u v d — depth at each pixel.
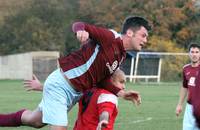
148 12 113.62
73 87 15.34
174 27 115.19
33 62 105.69
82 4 116.75
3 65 107.50
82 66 15.17
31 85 16.50
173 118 37.28
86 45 15.27
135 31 15.21
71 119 35.34
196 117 8.26
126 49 15.37
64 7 118.31
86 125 15.16
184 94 24.31
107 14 114.31
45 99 15.59
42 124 16.05
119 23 113.25
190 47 23.47
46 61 105.19
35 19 117.19
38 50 116.44
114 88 15.11
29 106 46.28
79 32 14.48
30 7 117.94
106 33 14.89
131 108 45.84
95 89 15.40
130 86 83.94
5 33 116.88
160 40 112.38
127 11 113.94
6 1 119.12
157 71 98.44
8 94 64.31
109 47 14.98
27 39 116.69
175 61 99.94
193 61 23.28
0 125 16.25
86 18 117.19
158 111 43.03
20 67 106.62
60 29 117.12
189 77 23.27
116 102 14.96
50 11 117.44
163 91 71.88
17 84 88.19
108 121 14.53
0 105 47.50
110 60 15.05
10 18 117.38
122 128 31.17
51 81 15.54
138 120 35.75
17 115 16.12
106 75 15.26
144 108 45.84
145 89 76.38
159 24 113.38
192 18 115.81
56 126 15.29
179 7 116.06
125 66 96.12
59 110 15.31
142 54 97.06
